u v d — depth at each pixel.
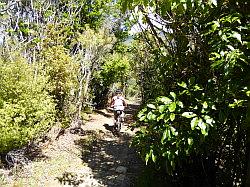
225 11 3.91
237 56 3.19
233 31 3.32
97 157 9.99
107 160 9.72
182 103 3.65
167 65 4.69
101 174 8.49
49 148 10.20
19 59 8.70
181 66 4.70
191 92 3.78
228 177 5.11
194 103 3.75
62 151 10.15
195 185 5.39
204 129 3.37
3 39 11.09
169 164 4.78
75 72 11.95
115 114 13.98
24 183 7.46
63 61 11.10
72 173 8.41
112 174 8.52
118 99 14.04
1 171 7.89
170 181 6.01
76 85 12.12
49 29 12.35
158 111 3.74
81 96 13.17
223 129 4.38
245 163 4.63
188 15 4.20
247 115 3.24
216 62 3.29
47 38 11.88
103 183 7.88
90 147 11.08
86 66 13.36
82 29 15.64
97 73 16.89
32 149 9.65
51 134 11.16
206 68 4.32
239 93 3.44
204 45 4.18
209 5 3.45
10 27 12.06
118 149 11.12
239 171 4.87
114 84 22.28
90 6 17.14
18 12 12.48
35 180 7.71
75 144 11.16
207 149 4.50
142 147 4.61
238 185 5.04
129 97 30.56
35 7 13.20
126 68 19.55
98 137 12.69
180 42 4.57
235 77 3.44
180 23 4.34
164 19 4.53
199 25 4.19
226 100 3.55
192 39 4.24
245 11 3.81
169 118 3.58
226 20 3.43
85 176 8.28
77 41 14.23
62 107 11.59
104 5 17.25
